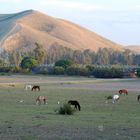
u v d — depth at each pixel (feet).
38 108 167.73
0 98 224.33
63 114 142.51
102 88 348.18
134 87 374.43
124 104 198.59
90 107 177.47
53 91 296.71
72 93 276.62
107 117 135.54
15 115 136.67
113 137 94.02
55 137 92.43
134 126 112.37
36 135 94.53
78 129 105.09
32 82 429.79
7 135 93.50
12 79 498.69
